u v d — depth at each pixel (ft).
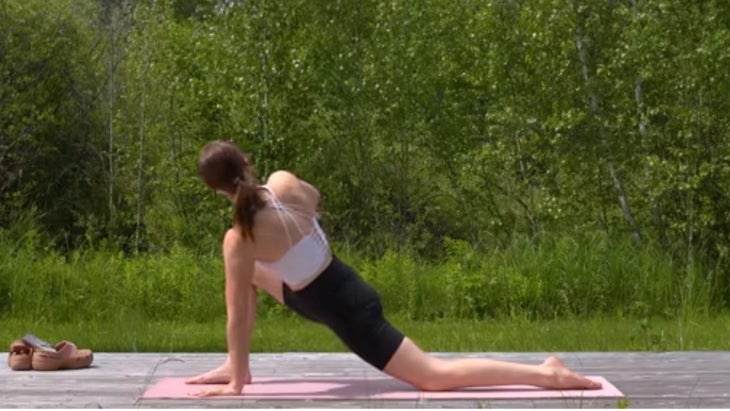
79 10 92.89
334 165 74.54
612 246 53.83
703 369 18.25
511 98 63.10
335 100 73.67
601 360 19.44
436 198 75.87
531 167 62.85
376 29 73.20
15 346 18.81
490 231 71.46
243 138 71.36
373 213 75.05
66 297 49.62
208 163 16.28
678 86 55.57
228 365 17.12
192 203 75.00
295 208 16.39
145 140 82.28
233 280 16.25
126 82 88.58
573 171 59.93
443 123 75.36
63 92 88.63
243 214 16.16
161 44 81.05
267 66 70.44
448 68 74.54
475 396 15.88
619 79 59.06
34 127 84.79
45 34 86.43
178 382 17.20
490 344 35.63
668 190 55.57
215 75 71.15
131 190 84.23
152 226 77.61
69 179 88.48
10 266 49.60
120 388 16.81
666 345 34.17
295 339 38.50
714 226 57.11
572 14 60.54
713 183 56.49
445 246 67.77
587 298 51.21
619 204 59.82
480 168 68.28
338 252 56.13
